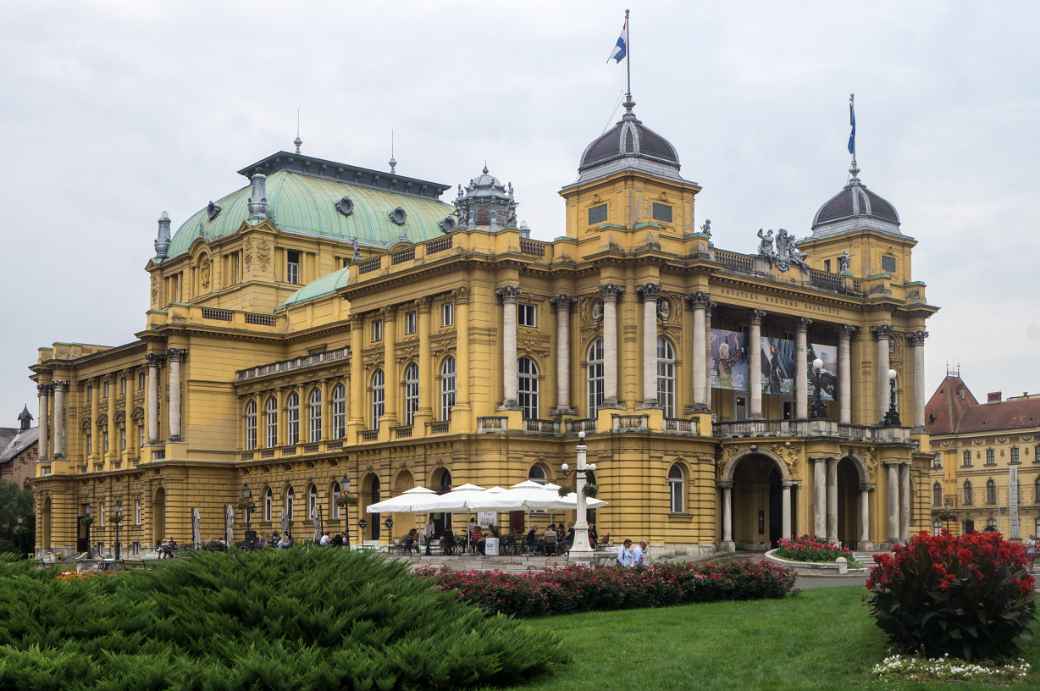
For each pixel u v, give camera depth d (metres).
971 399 165.12
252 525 108.62
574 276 85.31
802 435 81.69
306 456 100.25
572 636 35.12
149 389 113.31
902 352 101.19
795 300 92.56
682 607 43.44
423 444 84.31
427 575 39.59
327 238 124.81
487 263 82.81
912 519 98.50
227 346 112.25
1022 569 29.53
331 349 107.06
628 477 78.44
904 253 103.88
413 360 87.56
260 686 24.39
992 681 27.25
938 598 28.83
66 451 131.75
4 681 24.05
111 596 28.66
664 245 84.44
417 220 134.25
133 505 118.50
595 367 84.31
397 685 25.69
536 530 81.56
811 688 26.80
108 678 24.53
